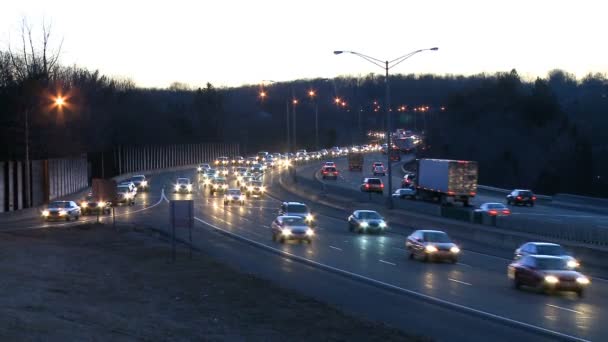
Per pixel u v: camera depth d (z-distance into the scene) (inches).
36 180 2849.4
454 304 908.0
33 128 3316.9
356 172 4982.8
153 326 644.1
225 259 1368.1
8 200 2458.2
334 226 2224.4
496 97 5388.8
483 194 3427.7
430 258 1376.7
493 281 1141.7
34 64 3410.4
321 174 4384.8
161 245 1518.2
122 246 1472.7
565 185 4274.1
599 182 4237.2
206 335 636.1
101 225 1953.7
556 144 4753.9
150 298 834.8
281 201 3149.6
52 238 1584.6
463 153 5068.9
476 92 5487.2
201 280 1010.1
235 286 958.4
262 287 956.6
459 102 5497.1
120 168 4886.8
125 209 2689.5
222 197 3368.6
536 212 2571.4
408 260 1413.6
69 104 3727.9
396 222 2258.9
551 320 802.8
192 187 3981.3
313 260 1373.0
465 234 1839.3
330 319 751.7
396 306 889.5
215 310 781.9
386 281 1111.6
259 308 804.0
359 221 1994.3
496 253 1601.9
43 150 3474.4
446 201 2687.0
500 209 2267.5
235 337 643.5
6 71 3294.8
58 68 4288.9
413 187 3122.5
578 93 7583.7
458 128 5300.2
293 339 654.5
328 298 941.2
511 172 4726.9
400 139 7618.1
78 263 1143.0
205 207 2829.7
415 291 1013.2
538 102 5182.1
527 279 1031.0
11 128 3189.0
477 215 1929.1
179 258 1275.8
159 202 3043.8
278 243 1684.3
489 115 5226.4
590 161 4271.7
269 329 693.3
